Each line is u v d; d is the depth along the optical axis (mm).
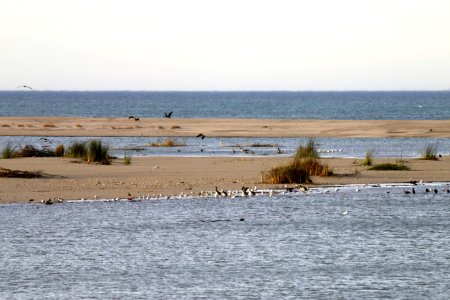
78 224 50562
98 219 52281
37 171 73188
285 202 60031
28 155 89750
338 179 72375
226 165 81125
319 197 62500
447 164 83750
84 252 43156
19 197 60094
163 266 40438
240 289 36469
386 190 66562
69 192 62594
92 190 63781
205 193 63281
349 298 35156
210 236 47562
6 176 69688
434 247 45281
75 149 89312
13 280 37656
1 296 35125
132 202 58906
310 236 47906
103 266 40281
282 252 43656
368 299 35031
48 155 90250
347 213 55594
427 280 38219
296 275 38906
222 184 67938
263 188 66500
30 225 50031
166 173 74312
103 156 84000
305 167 74500
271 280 37938
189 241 46156
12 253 42781
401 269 40281
